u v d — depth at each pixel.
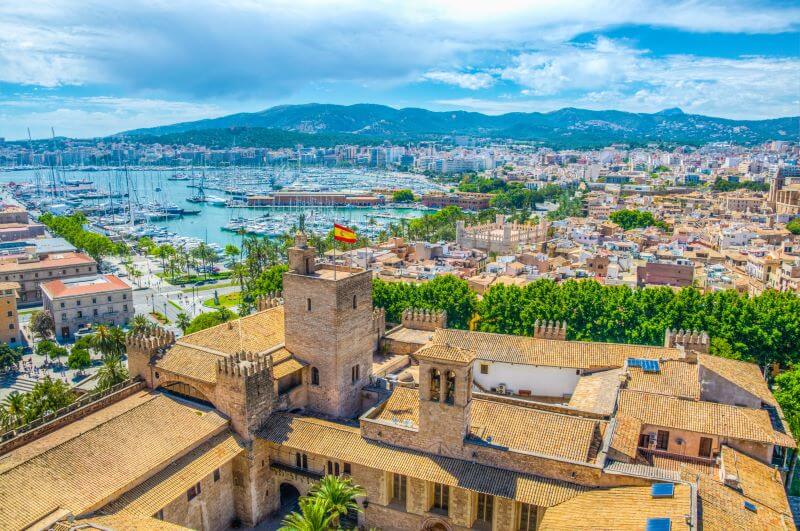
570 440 68.62
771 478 66.38
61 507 57.09
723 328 128.50
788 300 137.88
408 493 70.88
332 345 82.81
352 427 76.31
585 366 93.44
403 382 91.19
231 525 76.69
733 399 79.31
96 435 66.81
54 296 183.88
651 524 51.75
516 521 66.75
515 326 141.12
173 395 81.06
